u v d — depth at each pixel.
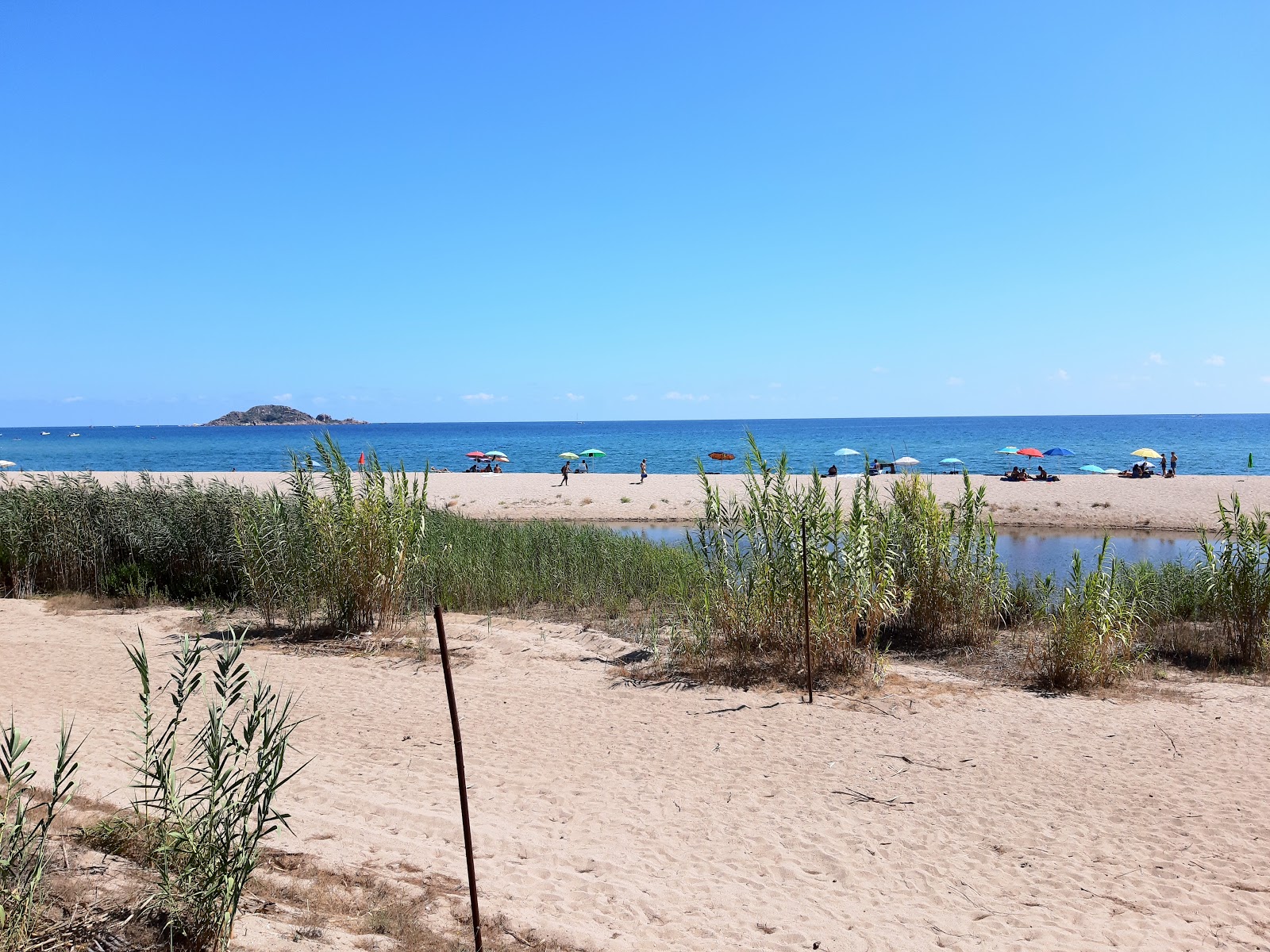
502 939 3.98
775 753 7.02
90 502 14.15
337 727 7.44
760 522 9.84
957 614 10.89
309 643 10.59
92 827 4.20
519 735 7.38
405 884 4.45
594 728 7.61
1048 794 6.21
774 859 5.14
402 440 135.88
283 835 4.91
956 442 94.12
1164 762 6.89
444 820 5.41
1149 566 13.82
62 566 13.72
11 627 11.18
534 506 33.03
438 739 7.21
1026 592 12.91
